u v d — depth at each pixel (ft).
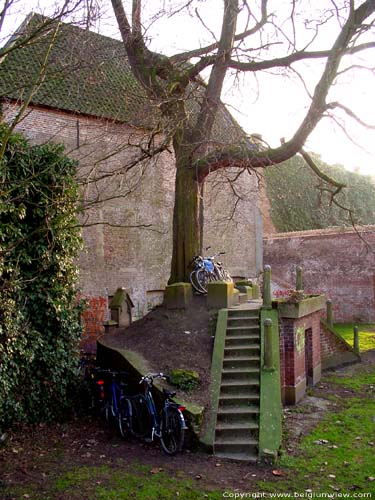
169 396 27.53
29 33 20.66
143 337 37.24
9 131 17.88
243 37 46.55
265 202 99.25
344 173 115.65
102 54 42.80
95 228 60.29
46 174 29.76
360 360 52.26
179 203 45.52
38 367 31.01
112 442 28.45
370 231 81.46
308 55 41.98
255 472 23.56
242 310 36.45
